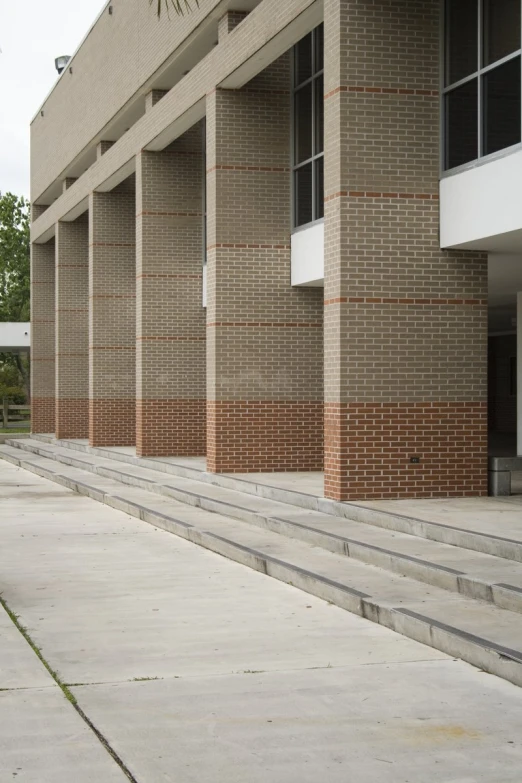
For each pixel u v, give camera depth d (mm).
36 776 5281
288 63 20000
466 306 15016
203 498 16812
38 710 6387
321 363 20125
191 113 21359
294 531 13180
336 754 5625
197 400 24969
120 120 27000
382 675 7199
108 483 21469
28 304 71312
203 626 8773
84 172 32031
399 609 8641
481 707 6449
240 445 19781
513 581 9188
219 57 19234
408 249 14820
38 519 16328
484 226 13867
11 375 54875
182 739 5875
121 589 10445
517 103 13164
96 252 29406
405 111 14812
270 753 5645
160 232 24750
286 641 8227
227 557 12500
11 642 8156
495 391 37562
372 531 12719
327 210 15094
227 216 19672
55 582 10828
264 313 19859
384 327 14727
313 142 19047
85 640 8297
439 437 14906
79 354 34781
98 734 5965
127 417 29578
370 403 14664
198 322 24969
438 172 14938
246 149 19766
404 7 14812
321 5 15375
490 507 13812
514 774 5324
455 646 7680
